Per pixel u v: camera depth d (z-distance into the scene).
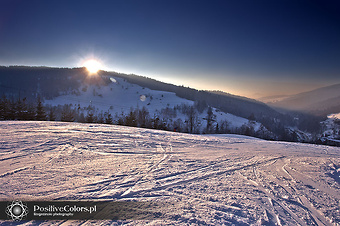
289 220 2.82
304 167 5.78
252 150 8.17
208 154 6.79
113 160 5.16
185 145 8.18
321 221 2.88
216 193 3.52
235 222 2.64
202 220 2.62
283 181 4.45
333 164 6.31
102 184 3.59
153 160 5.48
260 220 2.74
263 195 3.59
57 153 5.39
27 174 3.80
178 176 4.28
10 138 6.75
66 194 3.12
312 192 3.93
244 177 4.53
